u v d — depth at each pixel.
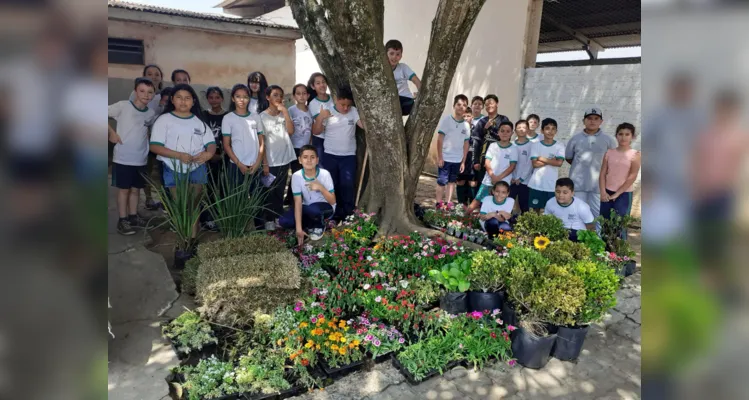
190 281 3.71
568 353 3.12
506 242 4.43
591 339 3.44
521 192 5.85
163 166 4.43
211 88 5.17
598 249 4.30
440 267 4.07
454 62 4.59
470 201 6.67
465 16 4.29
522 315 3.19
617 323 3.66
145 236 4.47
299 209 4.57
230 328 3.28
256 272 3.41
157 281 3.74
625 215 4.76
